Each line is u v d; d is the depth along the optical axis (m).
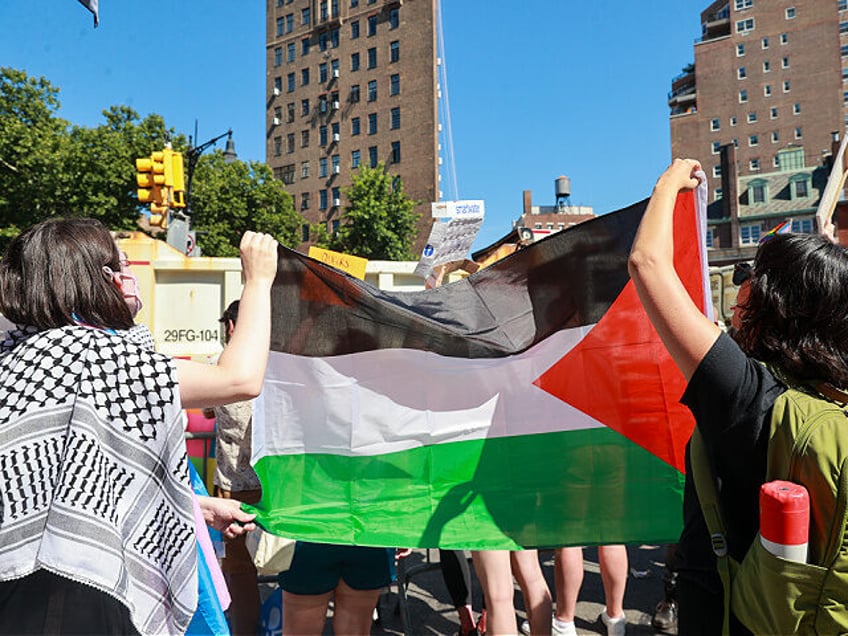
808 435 1.23
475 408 2.61
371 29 60.25
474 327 2.66
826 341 1.36
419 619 4.12
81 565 1.24
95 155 26.84
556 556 3.50
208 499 2.32
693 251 2.18
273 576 3.62
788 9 85.06
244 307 1.67
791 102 84.25
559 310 2.60
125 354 1.43
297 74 65.06
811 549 1.21
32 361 1.38
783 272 1.43
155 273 6.10
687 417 2.39
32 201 25.38
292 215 38.31
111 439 1.36
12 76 25.33
